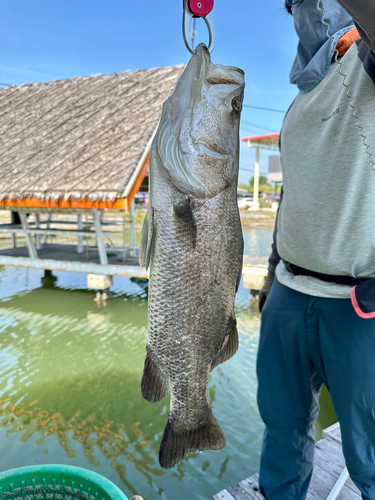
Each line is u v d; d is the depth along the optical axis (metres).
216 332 1.35
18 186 8.70
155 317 1.29
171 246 1.25
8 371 5.21
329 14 1.46
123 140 8.99
